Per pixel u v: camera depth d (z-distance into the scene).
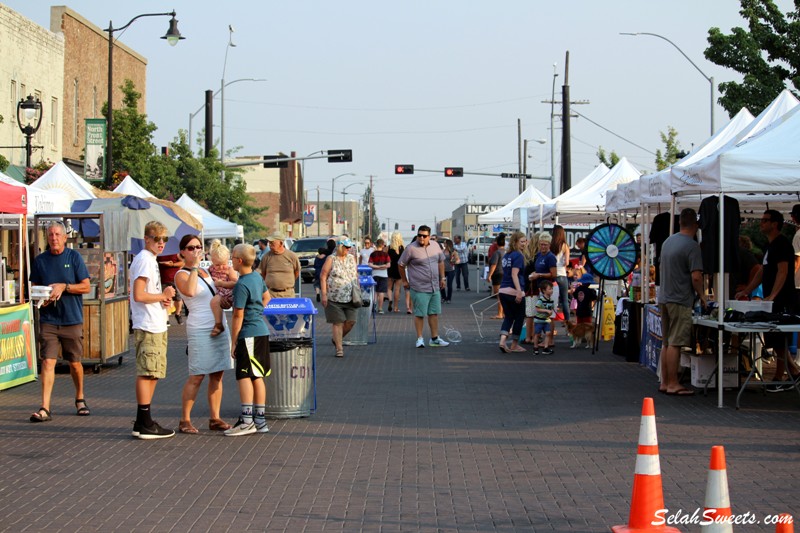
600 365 17.33
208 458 9.87
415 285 20.48
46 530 7.34
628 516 7.64
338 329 18.91
